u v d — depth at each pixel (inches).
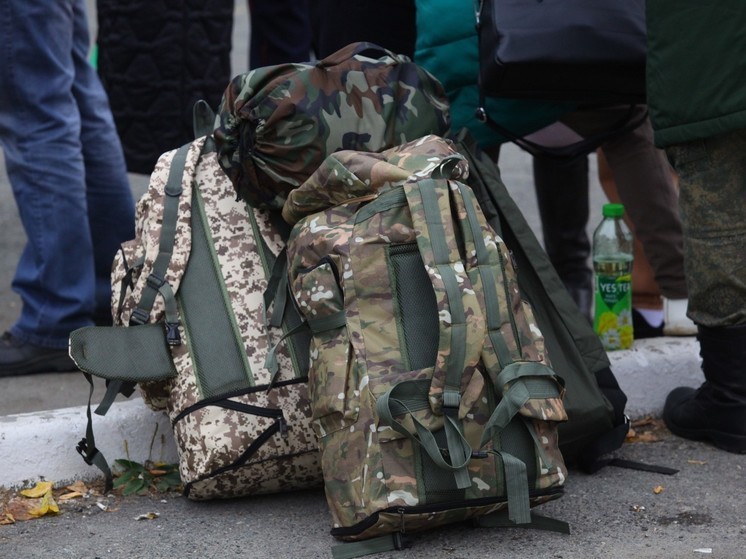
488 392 241.0
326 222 249.8
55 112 330.3
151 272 269.7
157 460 290.7
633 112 323.9
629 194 342.3
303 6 468.1
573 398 274.8
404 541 246.8
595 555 245.1
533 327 252.1
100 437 285.1
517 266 281.0
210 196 279.4
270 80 266.1
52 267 334.3
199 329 266.8
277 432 259.3
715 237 285.0
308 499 276.7
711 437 308.3
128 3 376.8
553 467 244.7
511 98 300.2
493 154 335.9
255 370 262.8
